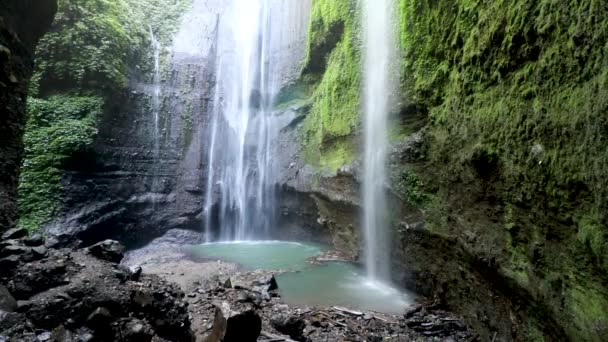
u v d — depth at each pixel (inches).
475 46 230.5
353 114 436.8
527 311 181.8
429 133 297.7
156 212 614.5
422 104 311.4
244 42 752.3
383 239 367.2
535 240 169.3
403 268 337.1
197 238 629.6
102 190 535.2
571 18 145.5
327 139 506.6
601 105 125.0
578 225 138.6
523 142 176.1
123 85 589.0
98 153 534.0
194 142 678.5
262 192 665.6
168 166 646.5
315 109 592.1
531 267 171.6
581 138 136.3
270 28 724.7
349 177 430.6
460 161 243.0
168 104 672.4
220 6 783.7
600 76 128.3
